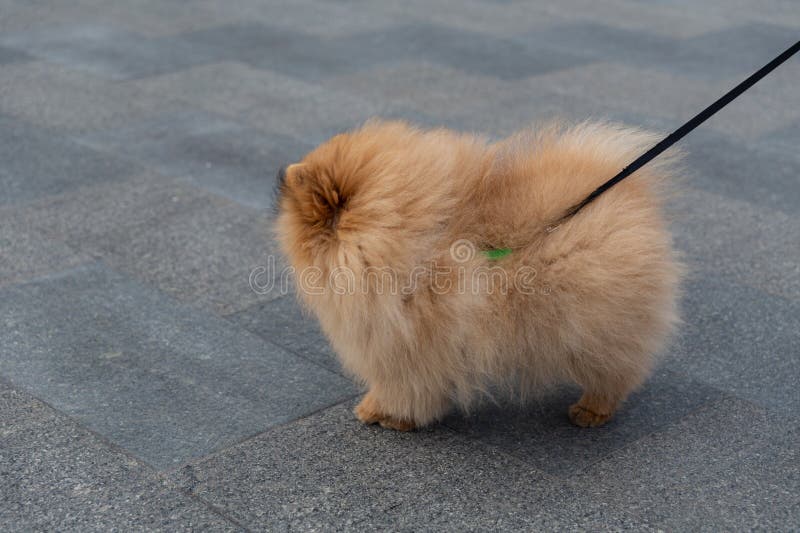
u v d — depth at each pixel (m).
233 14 3.44
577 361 1.55
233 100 2.58
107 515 1.49
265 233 2.01
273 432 1.61
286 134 2.35
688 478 1.55
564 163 1.55
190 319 1.80
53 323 1.78
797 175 2.21
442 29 3.29
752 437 1.61
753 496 1.53
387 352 1.53
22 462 1.55
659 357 1.66
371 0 3.69
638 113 2.48
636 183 1.55
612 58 2.97
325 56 2.97
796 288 1.89
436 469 1.56
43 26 3.24
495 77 2.79
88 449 1.57
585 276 1.50
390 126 1.56
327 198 1.50
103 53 2.96
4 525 1.48
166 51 2.99
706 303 1.85
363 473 1.55
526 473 1.56
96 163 2.22
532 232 1.51
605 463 1.57
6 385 1.67
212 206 2.09
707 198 2.13
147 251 1.96
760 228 2.04
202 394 1.66
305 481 1.54
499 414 1.64
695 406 1.66
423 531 1.48
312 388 1.68
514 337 1.53
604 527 1.49
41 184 2.14
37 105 2.50
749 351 1.75
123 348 1.74
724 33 3.23
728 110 2.54
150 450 1.58
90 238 1.99
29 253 1.94
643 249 1.52
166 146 2.29
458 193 1.51
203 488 1.53
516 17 3.46
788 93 2.67
